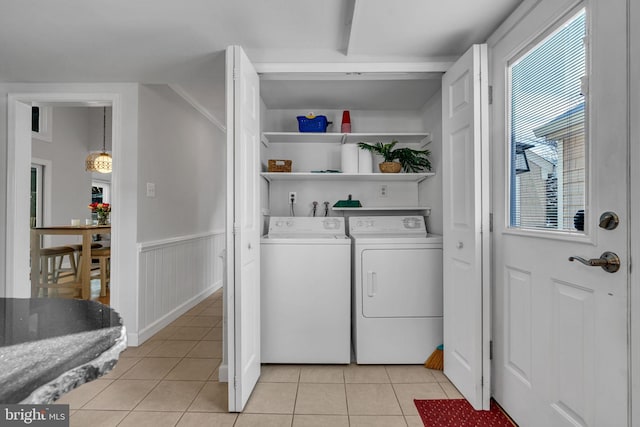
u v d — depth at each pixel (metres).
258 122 2.21
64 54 2.22
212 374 2.23
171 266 3.31
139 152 2.74
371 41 1.98
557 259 1.38
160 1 1.64
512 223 1.71
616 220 1.10
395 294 2.37
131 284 2.71
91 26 1.87
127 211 2.72
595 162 1.19
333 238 2.45
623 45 1.08
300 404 1.88
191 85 2.86
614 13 1.11
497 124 1.80
